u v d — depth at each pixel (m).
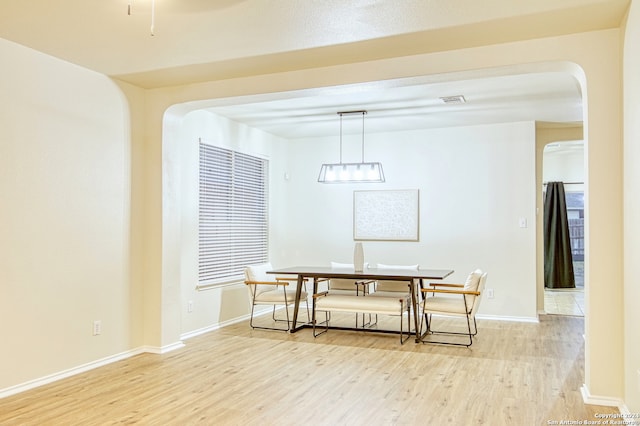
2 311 3.57
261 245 7.23
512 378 4.04
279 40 3.61
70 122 4.11
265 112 6.05
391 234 7.32
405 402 3.49
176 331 5.04
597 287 3.40
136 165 4.80
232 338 5.52
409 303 5.59
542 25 3.34
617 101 3.37
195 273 5.73
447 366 4.40
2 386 3.57
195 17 3.19
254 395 3.63
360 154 7.52
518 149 6.68
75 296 4.14
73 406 3.40
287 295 5.90
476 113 6.13
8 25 3.33
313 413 3.28
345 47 3.76
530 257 6.60
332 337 5.58
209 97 4.65
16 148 3.67
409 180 7.24
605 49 3.41
